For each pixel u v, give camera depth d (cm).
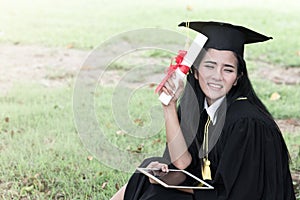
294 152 586
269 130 362
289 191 373
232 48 361
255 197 358
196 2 1449
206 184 360
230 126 362
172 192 362
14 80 822
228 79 361
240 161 356
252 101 373
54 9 1333
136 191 384
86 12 1310
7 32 1095
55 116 678
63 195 496
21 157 561
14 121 660
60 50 982
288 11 1392
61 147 588
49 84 809
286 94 780
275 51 1005
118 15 1282
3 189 507
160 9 1352
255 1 1504
